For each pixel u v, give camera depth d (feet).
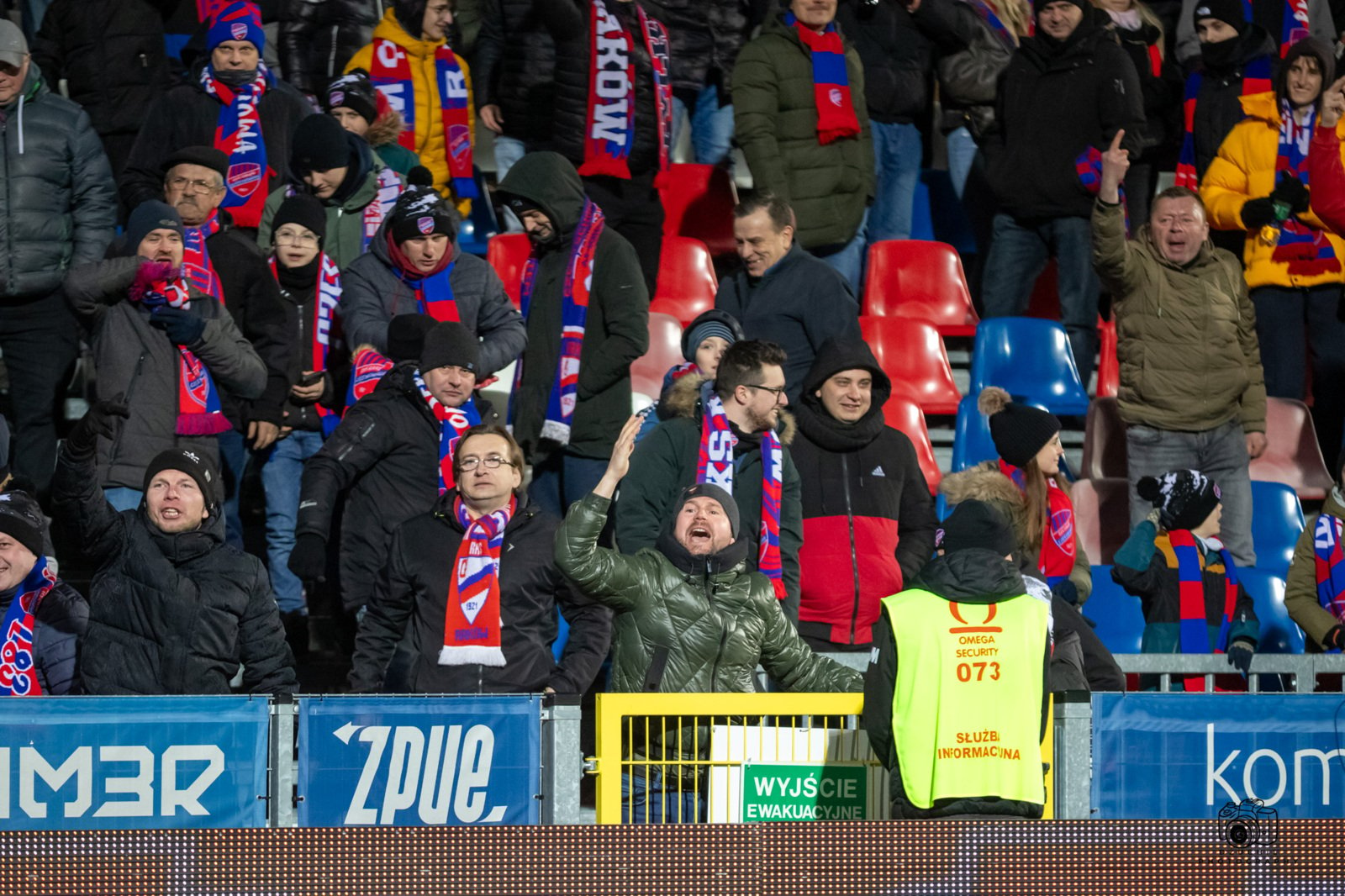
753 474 77.56
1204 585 86.17
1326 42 122.21
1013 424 80.33
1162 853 58.90
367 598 83.92
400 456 83.87
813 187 116.57
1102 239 103.91
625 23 110.63
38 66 109.81
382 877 56.49
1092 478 111.55
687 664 66.03
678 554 66.44
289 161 104.32
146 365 86.63
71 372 104.32
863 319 121.19
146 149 106.42
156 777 58.59
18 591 72.43
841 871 57.52
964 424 112.57
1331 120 116.26
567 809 60.03
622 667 66.59
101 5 118.21
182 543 69.10
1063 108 117.70
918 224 139.95
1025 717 58.44
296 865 56.18
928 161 141.28
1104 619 97.76
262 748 59.36
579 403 92.94
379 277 91.97
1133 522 105.91
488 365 89.86
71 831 55.16
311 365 93.15
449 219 91.30
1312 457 117.70
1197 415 104.99
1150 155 132.77
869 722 59.31
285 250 92.73
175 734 58.75
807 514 81.61
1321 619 90.12
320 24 123.75
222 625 69.26
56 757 57.98
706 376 81.10
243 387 88.89
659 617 66.13
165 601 68.85
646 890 57.21
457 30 132.98
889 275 128.47
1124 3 131.34
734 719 64.34
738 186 138.92
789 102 115.65
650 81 111.14
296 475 94.32
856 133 116.57
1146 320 105.29
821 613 80.94
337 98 107.14
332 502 81.15
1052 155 118.11
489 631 71.26
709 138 131.54
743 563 68.03
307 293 93.76
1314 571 90.94
